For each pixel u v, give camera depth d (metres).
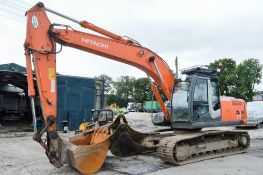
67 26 8.32
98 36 8.93
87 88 20.88
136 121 27.80
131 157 10.16
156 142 10.07
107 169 8.38
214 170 8.31
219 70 10.74
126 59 9.50
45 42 7.90
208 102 10.19
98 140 9.12
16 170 8.30
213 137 10.62
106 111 15.82
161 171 8.16
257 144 13.73
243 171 8.20
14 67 24.47
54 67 7.92
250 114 22.38
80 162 7.59
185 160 9.27
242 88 59.66
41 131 7.43
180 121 9.95
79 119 20.36
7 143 13.59
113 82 98.44
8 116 24.73
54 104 7.73
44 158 9.99
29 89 7.50
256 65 61.81
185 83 10.08
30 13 7.78
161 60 10.38
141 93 81.25
